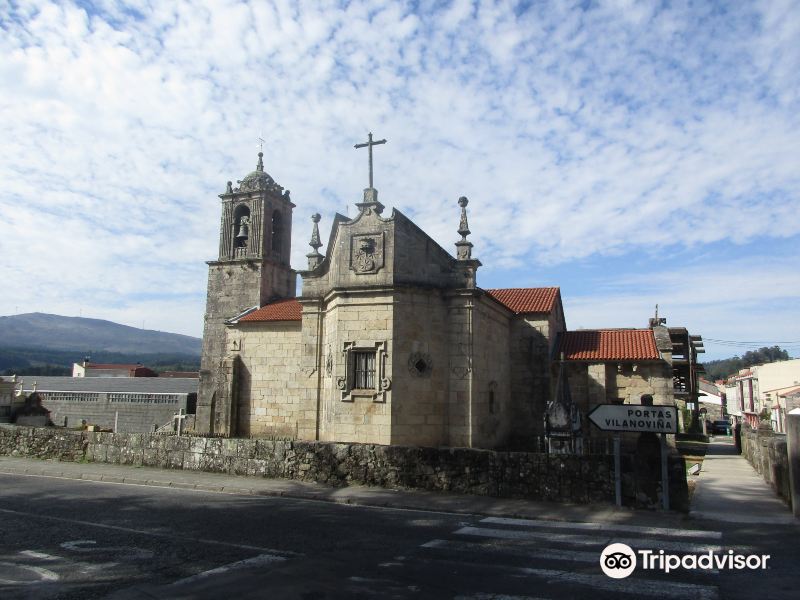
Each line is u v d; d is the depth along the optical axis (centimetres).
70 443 2311
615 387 2830
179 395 4878
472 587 831
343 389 2173
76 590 815
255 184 3956
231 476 1888
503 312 2827
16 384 5341
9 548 1042
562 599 788
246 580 858
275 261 3909
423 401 2177
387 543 1082
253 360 3181
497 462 1565
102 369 9769
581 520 1299
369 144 2305
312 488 1670
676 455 1439
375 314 2172
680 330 3500
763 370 6309
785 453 1505
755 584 859
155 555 994
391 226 2212
